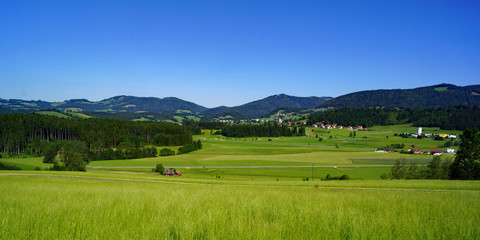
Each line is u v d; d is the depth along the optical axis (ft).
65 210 29.94
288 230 22.77
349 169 250.16
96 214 27.96
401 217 29.35
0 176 99.35
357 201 42.11
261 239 20.83
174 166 256.93
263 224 24.04
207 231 21.76
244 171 231.09
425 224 25.49
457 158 172.76
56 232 21.79
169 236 21.27
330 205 36.55
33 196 42.27
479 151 165.17
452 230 24.02
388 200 44.19
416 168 200.23
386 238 21.91
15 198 38.65
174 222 24.50
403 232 23.26
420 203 40.57
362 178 211.61
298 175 215.92
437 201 43.27
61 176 116.06
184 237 20.99
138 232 22.17
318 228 23.32
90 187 63.82
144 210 30.91
